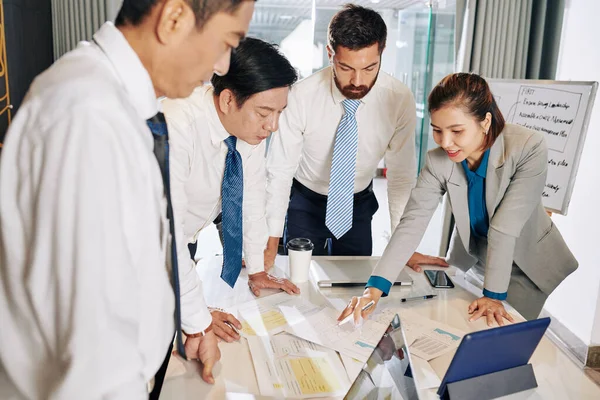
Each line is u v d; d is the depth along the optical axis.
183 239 1.22
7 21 2.61
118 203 0.64
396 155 2.17
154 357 0.77
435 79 4.41
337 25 1.72
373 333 1.36
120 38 0.73
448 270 1.82
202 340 1.18
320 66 7.57
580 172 2.92
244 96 1.27
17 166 0.66
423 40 5.04
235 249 1.53
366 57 1.73
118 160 0.64
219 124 1.36
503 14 3.23
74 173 0.61
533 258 1.83
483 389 1.03
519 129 1.60
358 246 2.33
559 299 3.09
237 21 0.72
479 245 1.84
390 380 0.94
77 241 0.61
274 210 1.98
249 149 1.53
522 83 2.58
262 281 1.62
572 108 2.40
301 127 2.03
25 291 0.69
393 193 2.27
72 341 0.62
